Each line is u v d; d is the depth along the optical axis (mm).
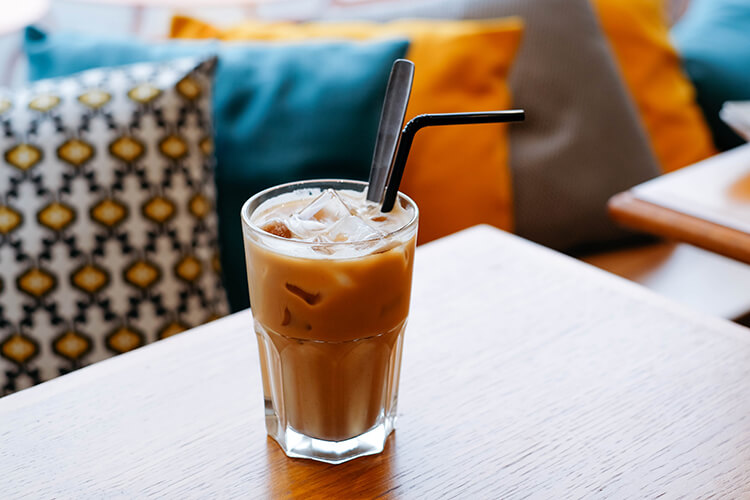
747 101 1416
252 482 569
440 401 623
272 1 1227
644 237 1207
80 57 980
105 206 832
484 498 557
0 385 821
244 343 673
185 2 1200
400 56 980
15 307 815
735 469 572
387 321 565
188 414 613
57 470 573
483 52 1044
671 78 1368
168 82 871
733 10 1485
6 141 825
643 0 1377
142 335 846
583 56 1174
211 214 887
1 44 1375
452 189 1038
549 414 611
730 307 1024
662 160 1325
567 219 1123
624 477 568
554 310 702
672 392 626
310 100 954
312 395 574
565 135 1134
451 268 750
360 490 563
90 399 623
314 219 578
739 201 839
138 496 558
